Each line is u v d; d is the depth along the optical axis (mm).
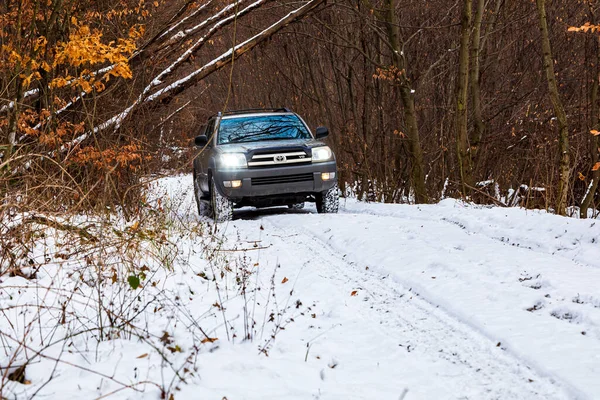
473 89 15445
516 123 17156
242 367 4473
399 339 5176
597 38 13844
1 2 11336
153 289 6445
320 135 13469
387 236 9211
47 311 5363
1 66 10008
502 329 5082
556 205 12297
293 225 11203
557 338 4801
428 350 4895
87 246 7383
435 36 18203
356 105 18609
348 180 20719
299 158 12695
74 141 10562
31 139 11234
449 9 17406
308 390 4176
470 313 5527
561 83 17125
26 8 10758
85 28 9195
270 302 6410
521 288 6117
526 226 9148
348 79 18250
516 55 18062
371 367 4656
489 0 17422
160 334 5129
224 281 7277
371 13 16625
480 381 4262
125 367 4328
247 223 12125
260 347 4992
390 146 18328
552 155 15078
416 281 6695
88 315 5438
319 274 7539
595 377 4055
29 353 4469
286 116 14070
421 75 17031
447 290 6273
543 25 12055
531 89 17422
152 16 14625
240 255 8867
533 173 16469
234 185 12438
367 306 6152
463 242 8453
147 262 7441
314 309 6168
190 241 9469
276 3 19766
